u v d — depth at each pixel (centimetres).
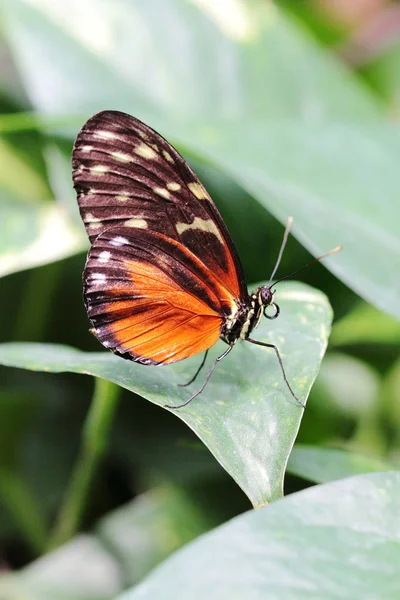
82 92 55
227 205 54
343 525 43
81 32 56
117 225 48
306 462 48
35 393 53
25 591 50
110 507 54
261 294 48
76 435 55
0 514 54
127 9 57
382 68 69
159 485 52
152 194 48
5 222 52
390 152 54
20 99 58
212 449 44
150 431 54
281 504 43
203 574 42
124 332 47
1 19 56
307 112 57
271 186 52
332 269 49
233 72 57
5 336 56
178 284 47
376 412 56
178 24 57
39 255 52
